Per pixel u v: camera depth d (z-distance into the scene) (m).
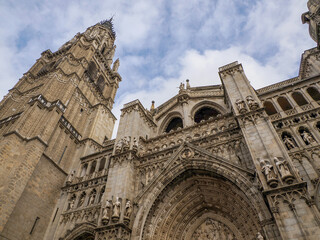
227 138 22.02
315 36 30.67
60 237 23.81
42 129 28.91
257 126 19.36
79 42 53.53
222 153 21.27
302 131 20.44
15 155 25.28
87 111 42.06
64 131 34.00
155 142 27.73
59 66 42.09
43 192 26.88
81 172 31.17
